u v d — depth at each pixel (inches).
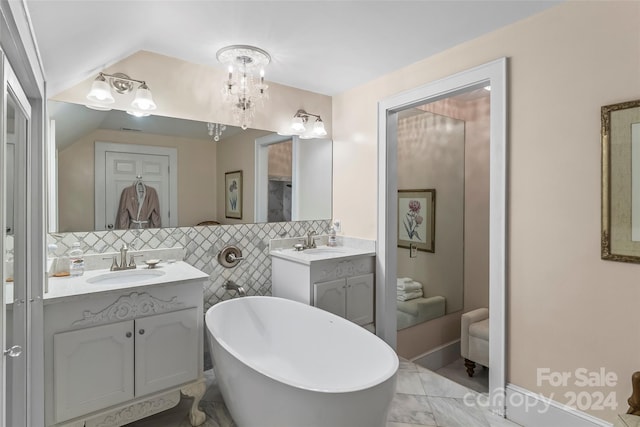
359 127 124.0
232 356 72.4
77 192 88.5
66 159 87.1
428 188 136.2
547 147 76.9
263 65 104.8
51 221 85.1
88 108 90.0
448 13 77.6
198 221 106.6
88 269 88.4
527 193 80.3
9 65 42.9
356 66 106.9
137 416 74.5
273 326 103.1
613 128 67.2
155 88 98.6
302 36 87.9
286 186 124.0
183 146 103.8
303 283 106.3
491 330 86.6
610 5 67.9
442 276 139.2
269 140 119.9
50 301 63.9
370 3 73.3
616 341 68.0
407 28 84.0
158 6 71.8
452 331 141.0
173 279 79.1
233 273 113.1
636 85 65.1
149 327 75.1
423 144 135.3
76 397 67.4
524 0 73.2
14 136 49.4
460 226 144.0
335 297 109.1
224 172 110.9
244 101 106.3
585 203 71.6
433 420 83.8
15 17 36.9
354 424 62.4
